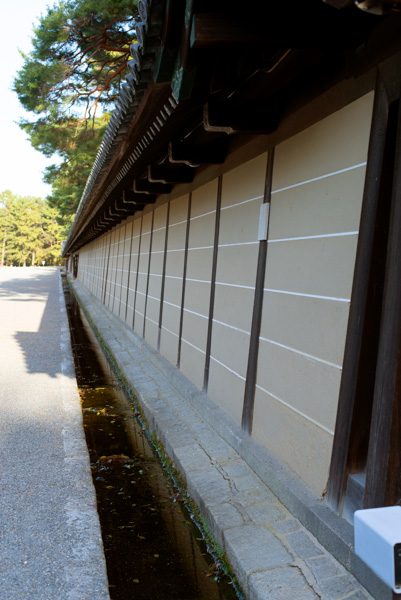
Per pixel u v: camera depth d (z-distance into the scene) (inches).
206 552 130.6
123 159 225.6
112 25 458.3
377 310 104.2
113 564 126.6
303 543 111.1
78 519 124.2
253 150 176.1
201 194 245.1
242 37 91.9
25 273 1875.0
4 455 165.3
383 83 100.1
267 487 140.2
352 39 102.8
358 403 106.6
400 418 88.1
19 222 3284.9
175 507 156.9
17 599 93.9
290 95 146.3
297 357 134.5
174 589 115.9
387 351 91.5
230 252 196.5
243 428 170.7
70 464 158.6
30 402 228.8
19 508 129.4
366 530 42.3
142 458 199.0
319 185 127.4
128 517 151.1
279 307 147.6
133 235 481.4
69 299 948.0
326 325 120.3
